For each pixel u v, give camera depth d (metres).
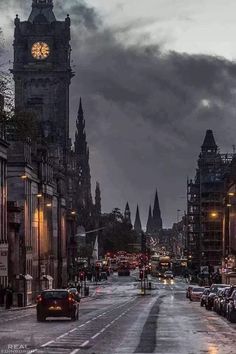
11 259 136.00
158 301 131.62
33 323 67.06
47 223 183.12
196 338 49.31
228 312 68.94
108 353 39.16
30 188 159.88
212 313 85.69
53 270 192.38
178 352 39.88
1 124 114.62
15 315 86.06
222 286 97.31
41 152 181.75
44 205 177.12
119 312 88.88
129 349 41.47
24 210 148.50
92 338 49.06
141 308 101.19
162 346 43.34
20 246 144.62
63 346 42.97
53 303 69.94
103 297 160.12
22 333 53.81
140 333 53.62
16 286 135.25
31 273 155.50
